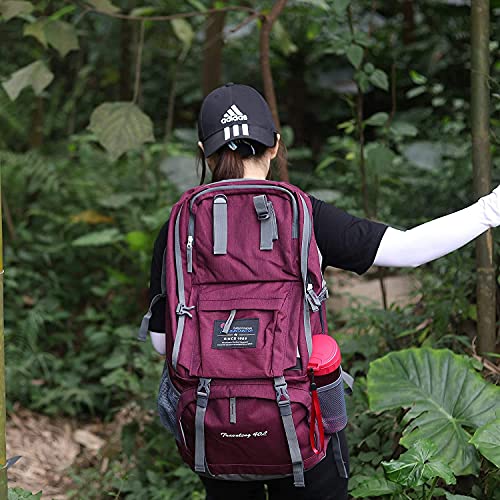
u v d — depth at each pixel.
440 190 5.96
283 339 2.48
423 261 2.65
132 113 4.44
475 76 3.43
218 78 8.05
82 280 6.70
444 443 3.19
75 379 5.80
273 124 2.80
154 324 2.80
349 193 6.03
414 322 4.34
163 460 4.47
